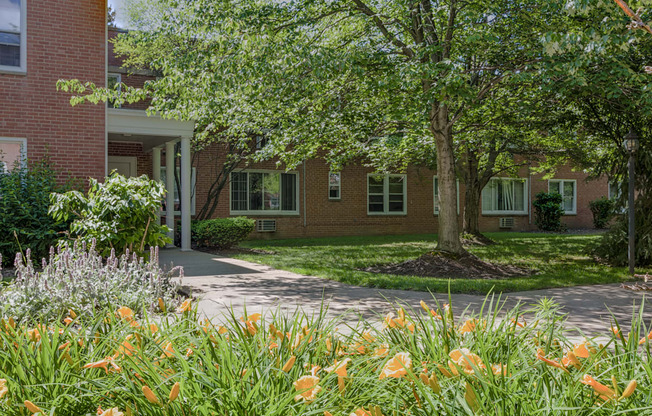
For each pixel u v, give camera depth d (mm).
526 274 10859
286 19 10484
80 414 1898
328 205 23625
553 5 8617
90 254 5797
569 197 29609
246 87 10102
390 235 24078
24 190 10680
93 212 7922
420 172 25453
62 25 11898
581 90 9680
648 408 1618
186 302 2871
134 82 19203
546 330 2488
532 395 1803
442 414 1776
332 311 6285
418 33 11094
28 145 11578
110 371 2145
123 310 2734
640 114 10258
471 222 18703
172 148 16656
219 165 20969
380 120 11891
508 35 9938
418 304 6820
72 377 2041
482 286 8297
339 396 1862
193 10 11086
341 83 11125
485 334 2482
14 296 4891
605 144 13773
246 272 10539
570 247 16484
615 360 2211
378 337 2646
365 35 11477
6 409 1801
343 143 13320
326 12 11016
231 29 9664
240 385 1803
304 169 23062
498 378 1897
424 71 8898
